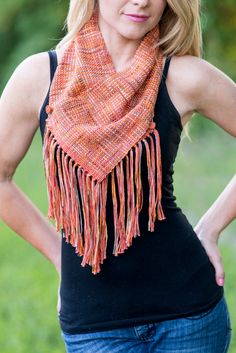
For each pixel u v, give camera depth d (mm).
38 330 9539
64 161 5211
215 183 18844
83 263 5266
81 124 5211
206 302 5398
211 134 24781
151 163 5199
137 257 5285
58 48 5496
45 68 5371
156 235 5305
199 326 5379
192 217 15625
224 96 5375
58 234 5910
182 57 5406
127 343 5375
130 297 5320
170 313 5328
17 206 5762
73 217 5262
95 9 5457
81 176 5203
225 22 25312
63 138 5203
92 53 5336
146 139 5199
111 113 5207
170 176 5395
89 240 5234
